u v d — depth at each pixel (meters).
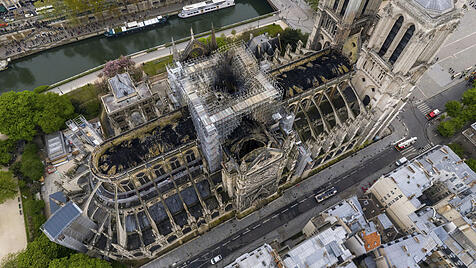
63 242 90.44
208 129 79.19
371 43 98.00
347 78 114.12
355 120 113.19
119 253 97.44
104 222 98.62
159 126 96.88
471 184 109.25
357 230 98.88
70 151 128.62
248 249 109.12
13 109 123.81
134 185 95.56
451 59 162.50
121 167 89.88
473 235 99.44
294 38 155.25
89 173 105.38
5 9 177.38
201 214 104.06
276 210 117.19
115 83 120.50
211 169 103.69
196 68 95.50
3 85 163.50
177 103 115.88
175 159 98.12
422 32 79.44
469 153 131.62
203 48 111.69
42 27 172.38
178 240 106.50
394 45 91.25
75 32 175.75
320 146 109.31
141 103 125.75
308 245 92.75
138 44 179.00
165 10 189.12
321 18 119.50
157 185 103.00
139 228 97.75
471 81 153.75
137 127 94.69
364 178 125.50
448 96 149.12
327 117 122.75
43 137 134.00
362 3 106.81
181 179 106.12
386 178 107.31
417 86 152.25
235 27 180.12
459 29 175.38
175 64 113.94
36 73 166.50
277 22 181.50
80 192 108.88
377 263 100.50
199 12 188.00
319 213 110.75
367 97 114.69
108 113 119.31
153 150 92.31
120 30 176.88
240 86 93.69
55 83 160.12
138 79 148.88
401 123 140.12
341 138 115.88
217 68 95.94
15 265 96.62
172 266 105.56
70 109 133.88
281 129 99.88
